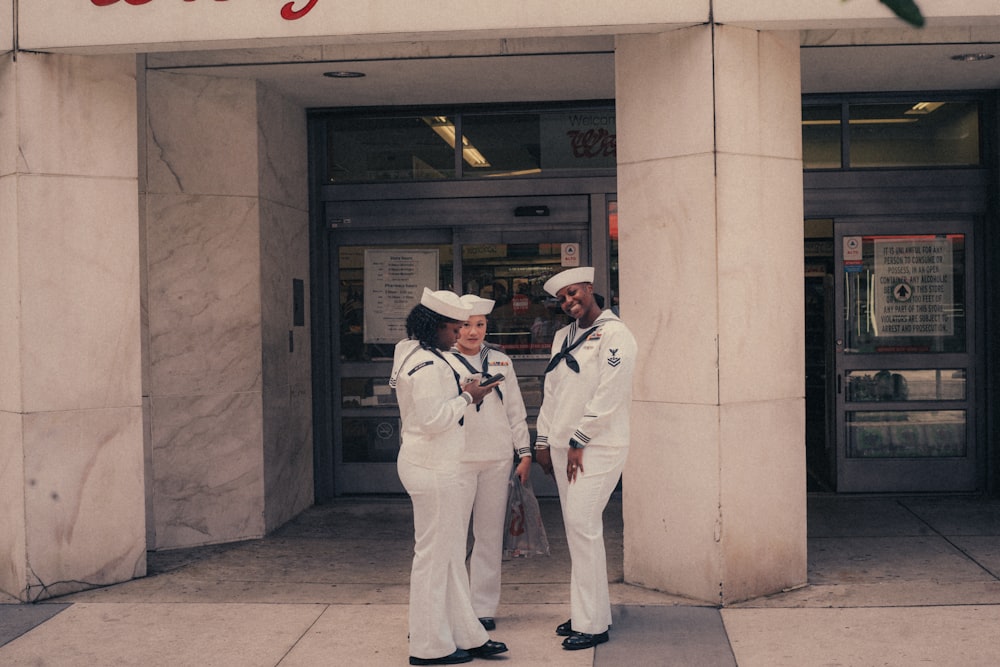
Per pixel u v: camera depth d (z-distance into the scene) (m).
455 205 8.02
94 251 5.71
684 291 5.35
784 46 5.50
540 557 6.43
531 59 6.61
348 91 7.46
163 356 6.83
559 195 7.94
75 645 4.82
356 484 8.23
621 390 4.66
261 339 7.11
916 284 7.86
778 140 5.47
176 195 6.86
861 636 4.74
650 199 5.50
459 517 4.55
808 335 8.62
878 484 7.90
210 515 6.94
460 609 4.57
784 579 5.52
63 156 5.59
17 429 5.50
